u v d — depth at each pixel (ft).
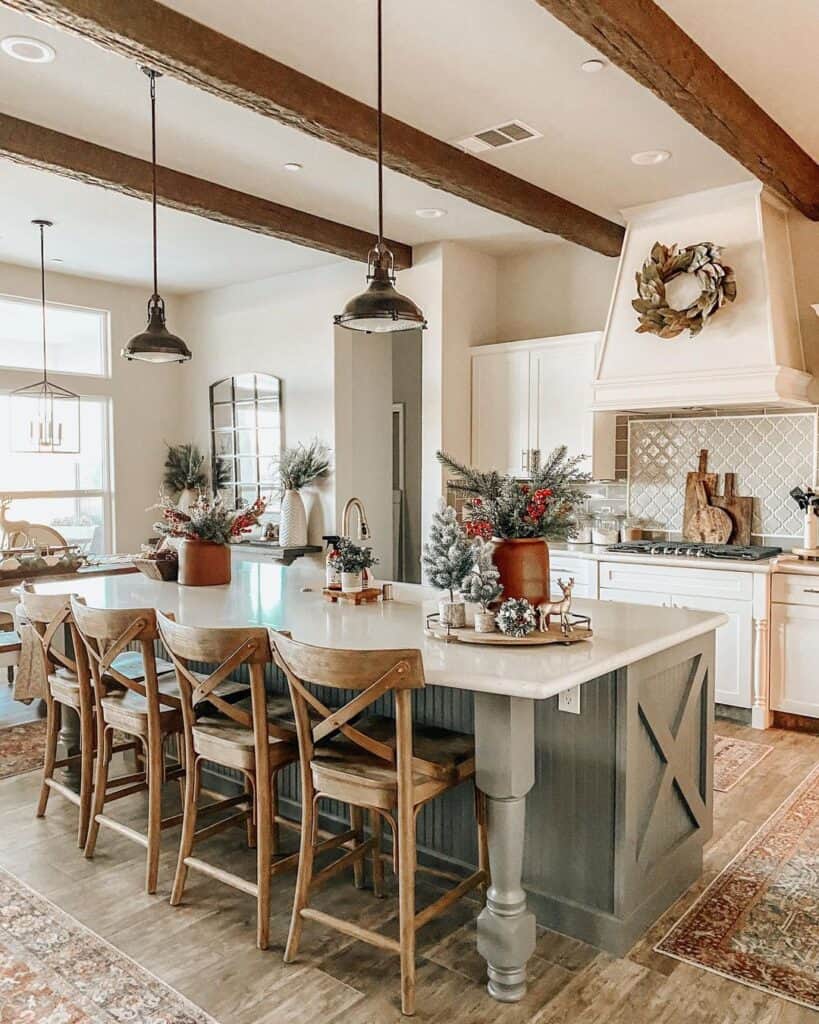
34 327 21.77
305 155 13.69
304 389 21.38
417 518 25.36
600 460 17.62
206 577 12.07
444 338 18.76
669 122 12.17
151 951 7.92
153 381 24.30
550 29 9.66
